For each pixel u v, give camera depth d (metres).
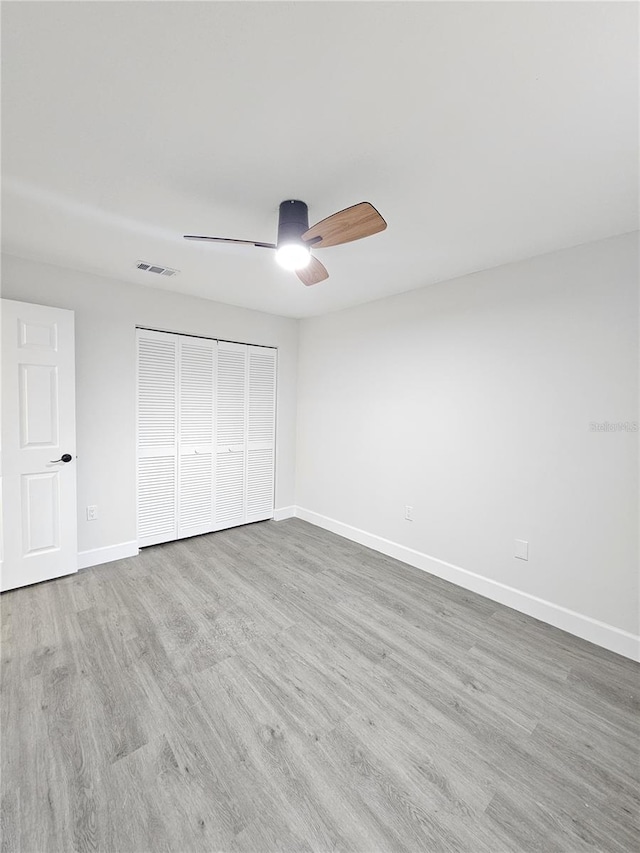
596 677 1.98
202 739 1.56
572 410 2.35
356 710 1.73
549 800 1.36
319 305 3.78
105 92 1.24
